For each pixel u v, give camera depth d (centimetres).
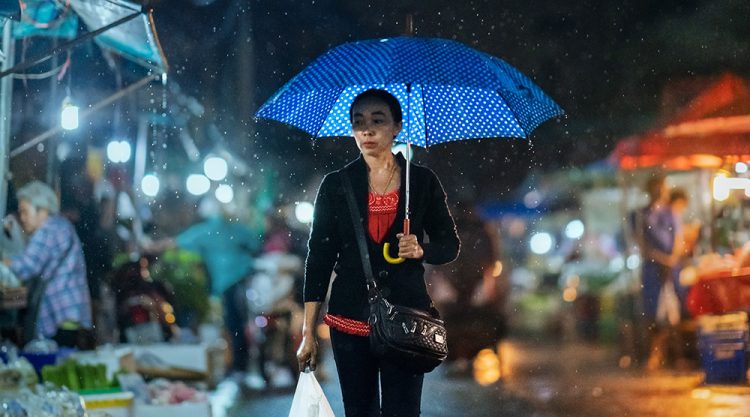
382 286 1053
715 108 2972
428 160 5006
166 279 2572
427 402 2133
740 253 2381
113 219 2138
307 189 4538
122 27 1619
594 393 2220
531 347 3422
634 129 5241
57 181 1970
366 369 1072
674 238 2795
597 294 4094
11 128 1911
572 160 5341
